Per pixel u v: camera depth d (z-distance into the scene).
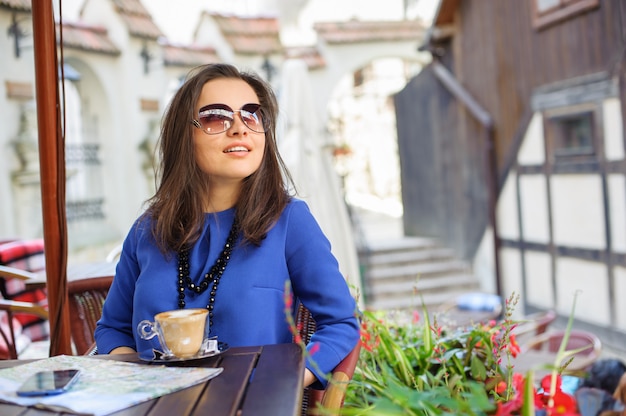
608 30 7.57
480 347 2.27
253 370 1.57
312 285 1.96
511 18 9.44
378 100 18.55
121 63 9.74
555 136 8.77
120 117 9.79
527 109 9.30
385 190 19.36
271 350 1.69
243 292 1.92
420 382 2.00
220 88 2.04
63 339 2.50
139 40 9.91
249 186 2.04
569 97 8.32
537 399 1.60
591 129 8.04
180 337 1.62
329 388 1.72
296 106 5.53
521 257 9.79
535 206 9.38
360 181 19.16
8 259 4.48
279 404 1.30
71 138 9.54
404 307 10.56
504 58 9.70
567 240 8.74
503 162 10.00
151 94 10.11
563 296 8.94
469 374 2.24
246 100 2.03
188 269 1.98
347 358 1.86
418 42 12.93
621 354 7.88
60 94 2.51
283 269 1.98
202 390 1.41
